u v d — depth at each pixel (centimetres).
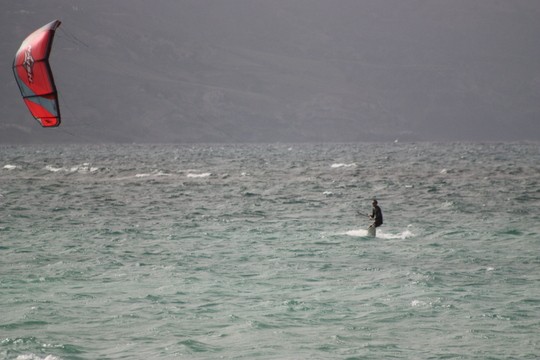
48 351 4597
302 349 4678
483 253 8894
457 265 8025
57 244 9894
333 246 9619
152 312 5728
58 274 7519
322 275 7444
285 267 7950
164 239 10412
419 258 8544
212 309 5847
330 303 6066
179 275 7469
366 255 8806
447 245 9631
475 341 4850
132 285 6894
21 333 5044
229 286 6850
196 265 8112
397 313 5684
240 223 12419
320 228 11662
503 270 7681
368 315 5628
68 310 5784
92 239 10431
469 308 5841
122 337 4962
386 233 10988
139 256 8806
